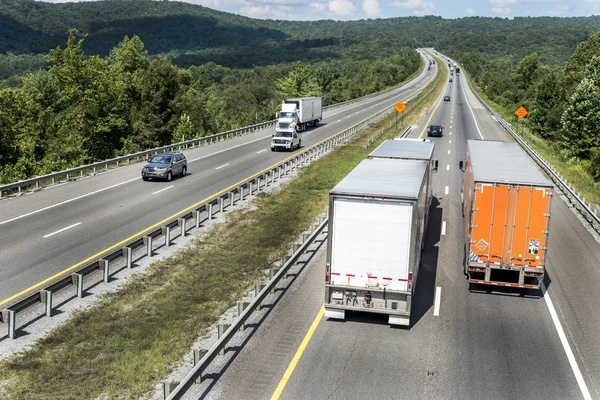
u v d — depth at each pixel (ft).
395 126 228.22
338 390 38.06
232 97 476.54
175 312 53.01
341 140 192.03
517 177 57.21
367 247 47.96
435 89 460.55
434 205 98.02
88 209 93.20
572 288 59.26
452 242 76.38
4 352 44.50
